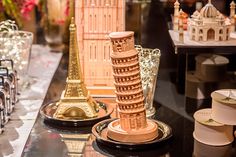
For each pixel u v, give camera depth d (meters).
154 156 1.30
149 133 1.32
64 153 1.31
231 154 1.33
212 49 1.44
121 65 1.28
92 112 1.47
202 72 1.70
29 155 1.30
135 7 1.87
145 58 1.53
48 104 1.57
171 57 1.98
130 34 1.27
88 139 1.38
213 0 1.73
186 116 1.57
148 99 1.56
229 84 1.72
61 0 2.16
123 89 1.30
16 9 1.96
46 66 2.02
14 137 1.39
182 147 1.35
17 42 1.73
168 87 1.82
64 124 1.45
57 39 2.23
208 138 1.36
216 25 1.48
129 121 1.32
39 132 1.43
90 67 1.65
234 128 1.44
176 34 1.57
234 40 1.50
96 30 1.62
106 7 1.60
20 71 1.75
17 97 1.64
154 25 1.97
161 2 1.96
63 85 1.80
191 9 1.75
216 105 1.35
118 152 1.31
